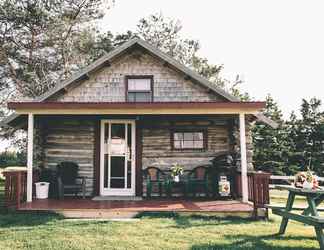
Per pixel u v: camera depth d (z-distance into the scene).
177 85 11.98
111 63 12.05
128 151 11.32
